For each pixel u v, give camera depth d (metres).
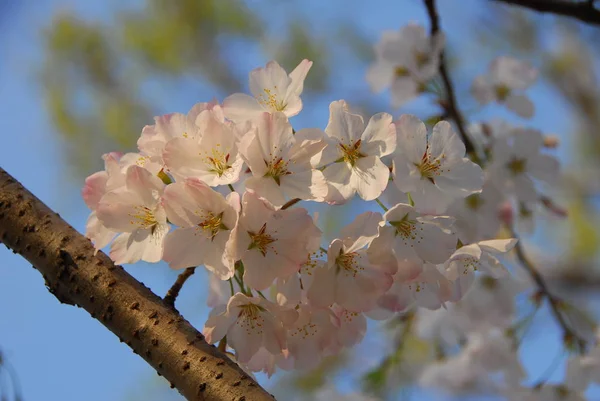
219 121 0.59
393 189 0.61
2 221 0.59
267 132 0.59
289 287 0.59
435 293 0.63
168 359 0.57
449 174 0.61
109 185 0.60
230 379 0.56
